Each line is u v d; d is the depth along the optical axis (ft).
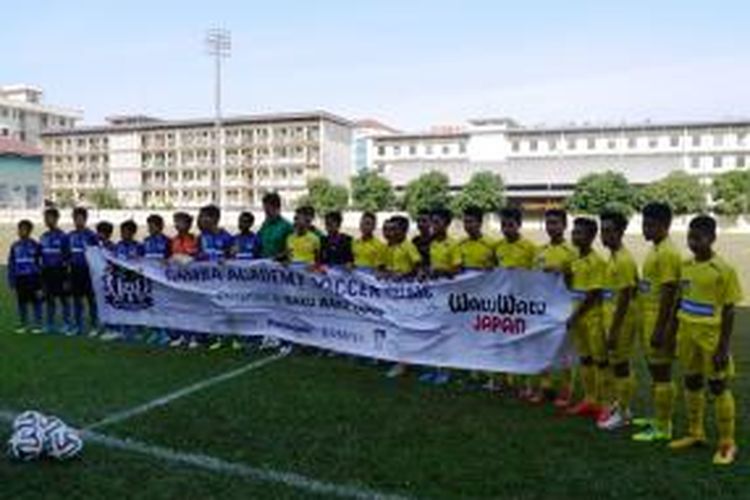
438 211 29.68
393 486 18.26
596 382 24.25
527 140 357.00
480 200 248.52
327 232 33.53
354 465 19.58
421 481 18.58
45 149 387.96
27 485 18.03
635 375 30.45
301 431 22.22
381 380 28.48
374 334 29.73
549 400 26.09
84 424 22.76
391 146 378.53
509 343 26.40
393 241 30.99
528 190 322.96
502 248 28.22
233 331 34.04
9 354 32.24
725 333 19.95
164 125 365.81
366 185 273.95
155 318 35.65
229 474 18.92
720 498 17.66
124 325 36.70
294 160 349.00
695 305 20.56
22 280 37.91
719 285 20.15
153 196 371.15
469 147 364.58
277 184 351.87
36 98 442.50
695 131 331.57
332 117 351.67
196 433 22.00
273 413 23.99
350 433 22.11
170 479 18.54
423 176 264.93
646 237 22.03
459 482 18.53
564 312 25.21
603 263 23.81
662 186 241.55
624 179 241.35
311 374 29.22
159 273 35.32
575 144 350.02
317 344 31.65
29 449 19.49
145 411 24.08
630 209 233.96
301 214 33.27
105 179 380.37
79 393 26.00
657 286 21.65
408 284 28.66
